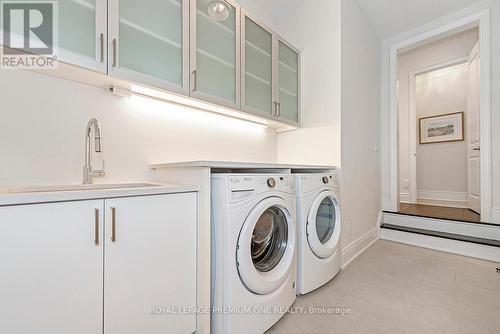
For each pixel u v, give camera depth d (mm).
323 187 1795
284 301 1355
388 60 3234
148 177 1521
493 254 2172
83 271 795
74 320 773
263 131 2416
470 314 1374
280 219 1461
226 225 1111
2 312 652
